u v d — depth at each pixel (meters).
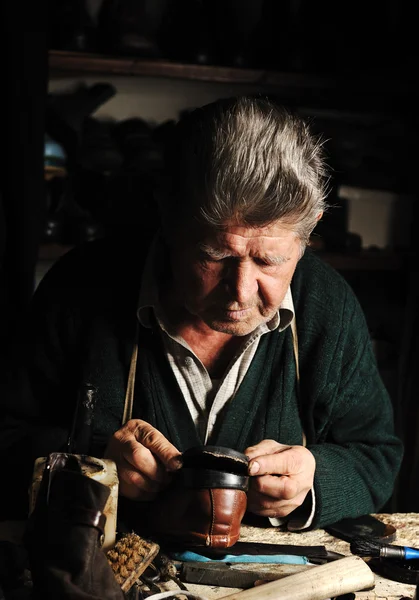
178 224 1.19
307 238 1.21
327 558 1.12
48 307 1.43
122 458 1.16
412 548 1.12
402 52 2.84
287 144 1.09
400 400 2.89
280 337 1.40
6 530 1.20
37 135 2.23
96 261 1.46
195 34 2.67
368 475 1.39
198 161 1.11
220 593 1.02
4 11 2.13
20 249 2.24
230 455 1.06
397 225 3.12
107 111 2.94
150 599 0.94
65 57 2.56
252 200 1.06
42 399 1.46
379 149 2.96
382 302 3.19
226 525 1.08
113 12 2.63
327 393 1.42
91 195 2.68
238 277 1.14
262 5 2.71
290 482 1.19
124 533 1.08
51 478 0.95
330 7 2.77
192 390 1.39
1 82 2.18
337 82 2.79
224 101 1.18
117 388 1.38
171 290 1.36
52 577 0.87
